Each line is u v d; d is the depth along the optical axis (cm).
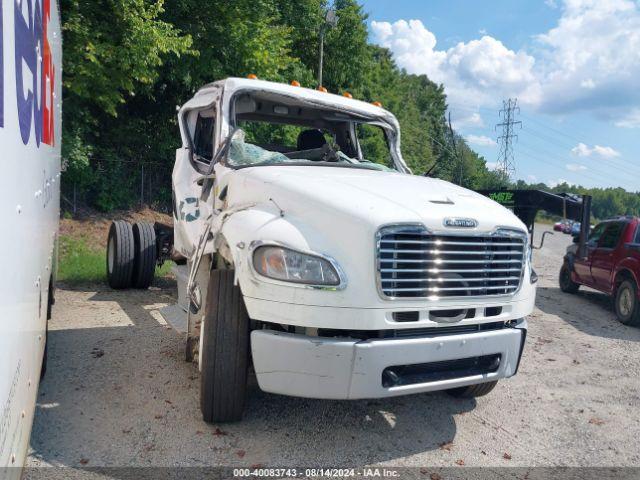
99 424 373
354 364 317
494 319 367
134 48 1116
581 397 497
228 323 355
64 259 989
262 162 450
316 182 375
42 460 323
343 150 605
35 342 280
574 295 1094
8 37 180
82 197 1405
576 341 708
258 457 343
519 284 381
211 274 369
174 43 1164
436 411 440
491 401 471
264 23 1512
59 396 414
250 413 401
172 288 836
